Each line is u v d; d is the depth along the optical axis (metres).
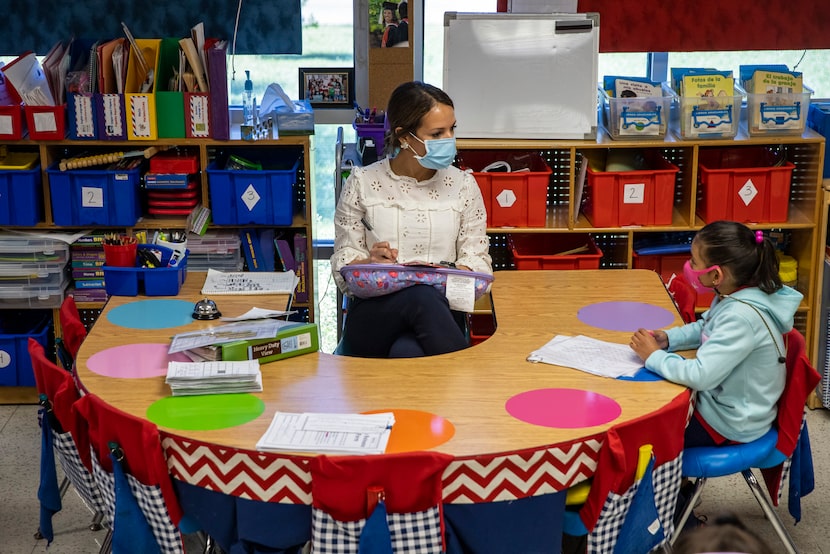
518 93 4.18
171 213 4.26
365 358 2.98
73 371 2.85
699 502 3.42
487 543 2.45
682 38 4.53
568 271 3.66
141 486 2.48
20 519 3.47
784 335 2.90
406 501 2.30
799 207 4.39
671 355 2.79
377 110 4.54
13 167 4.11
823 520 3.48
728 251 2.77
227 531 2.52
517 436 2.43
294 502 2.38
